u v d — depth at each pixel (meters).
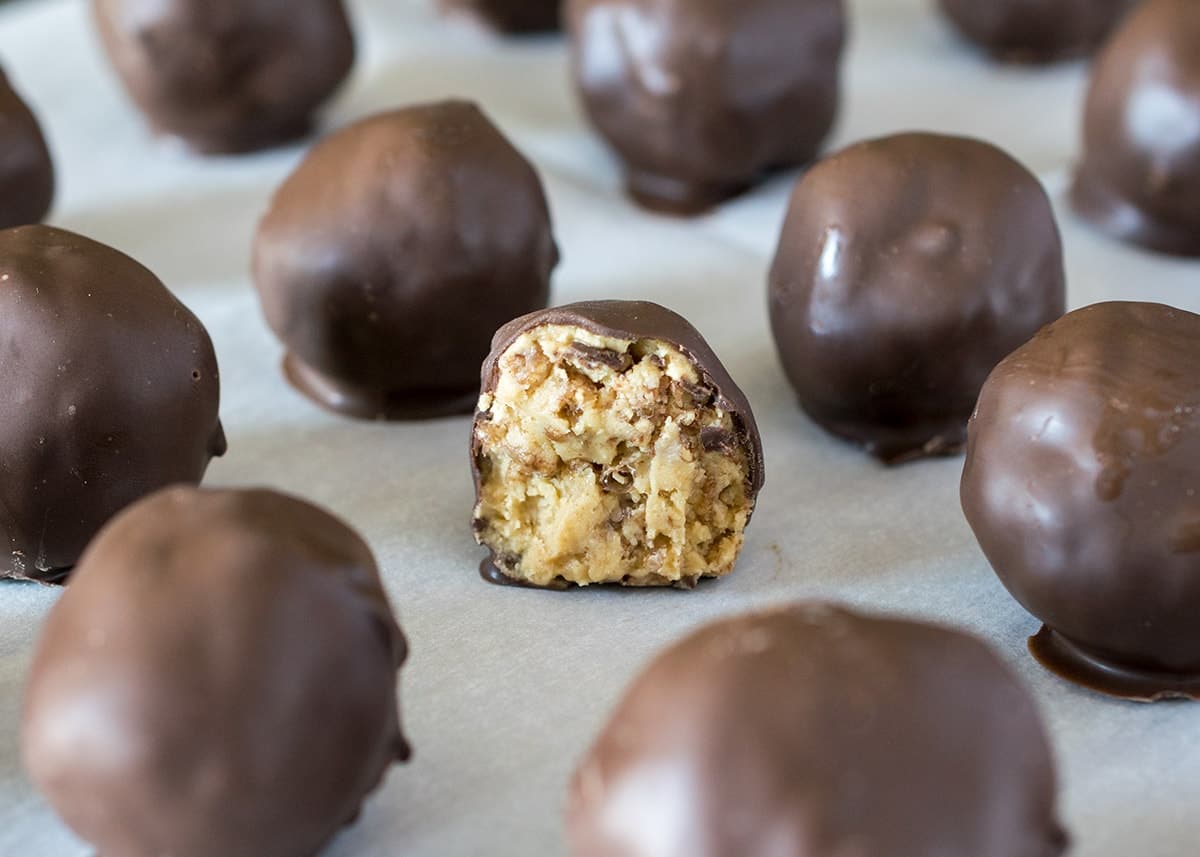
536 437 0.23
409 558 0.24
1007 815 0.19
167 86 0.32
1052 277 0.25
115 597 0.19
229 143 0.33
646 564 0.24
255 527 0.20
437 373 0.26
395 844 0.21
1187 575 0.21
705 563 0.24
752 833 0.18
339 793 0.20
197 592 0.19
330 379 0.27
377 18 0.38
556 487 0.24
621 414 0.23
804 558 0.24
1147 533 0.21
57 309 0.23
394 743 0.21
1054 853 0.19
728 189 0.32
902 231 0.25
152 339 0.23
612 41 0.30
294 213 0.26
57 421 0.23
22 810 0.21
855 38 0.37
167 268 0.30
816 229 0.25
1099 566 0.21
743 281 0.30
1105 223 0.30
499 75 0.36
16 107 0.29
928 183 0.25
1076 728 0.22
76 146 0.34
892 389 0.25
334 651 0.20
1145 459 0.21
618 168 0.33
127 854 0.20
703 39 0.30
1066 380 0.22
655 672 0.19
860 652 0.19
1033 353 0.23
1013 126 0.34
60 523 0.23
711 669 0.19
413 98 0.35
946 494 0.25
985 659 0.19
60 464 0.23
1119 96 0.29
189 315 0.24
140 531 0.20
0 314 0.23
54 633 0.20
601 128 0.31
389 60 0.36
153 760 0.19
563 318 0.23
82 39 0.37
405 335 0.26
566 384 0.23
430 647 0.23
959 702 0.19
